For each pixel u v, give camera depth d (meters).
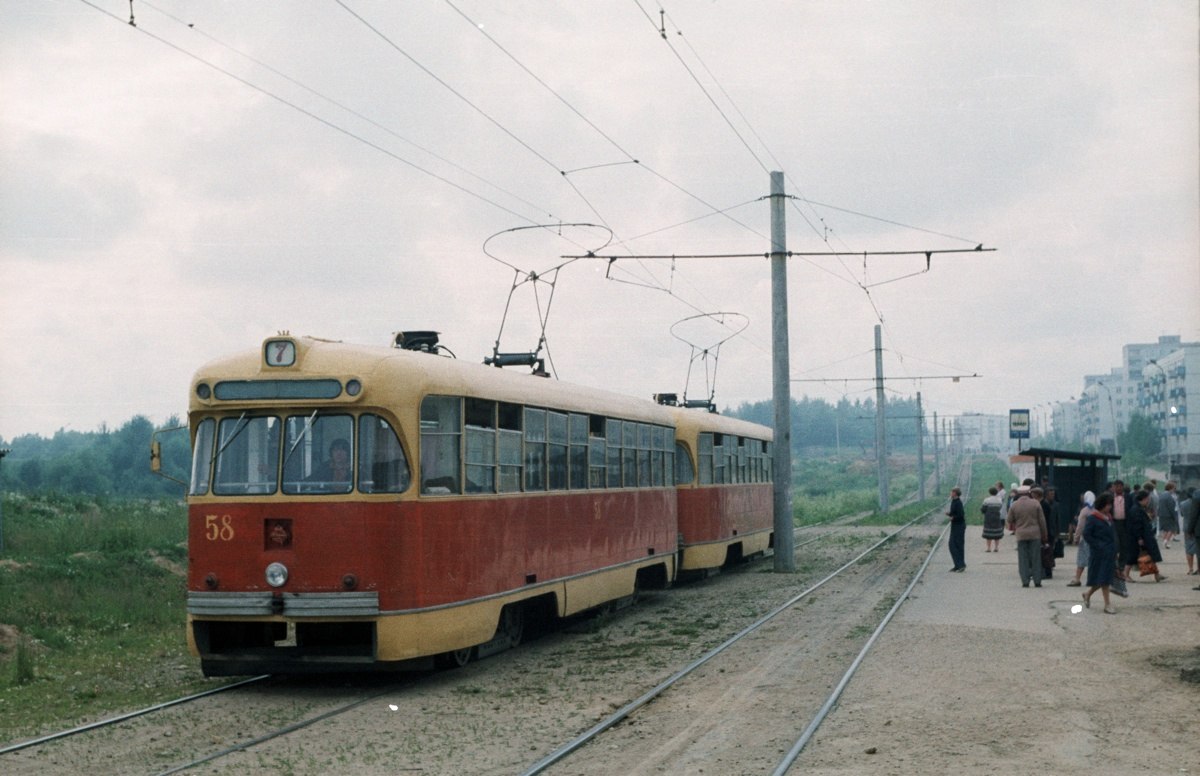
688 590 24.23
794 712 11.05
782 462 28.08
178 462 94.25
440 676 13.66
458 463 13.41
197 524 12.56
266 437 12.56
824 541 39.78
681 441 24.80
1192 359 111.69
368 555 12.20
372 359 12.54
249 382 12.59
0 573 20.31
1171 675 12.50
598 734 10.40
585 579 17.33
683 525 24.64
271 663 12.50
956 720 10.38
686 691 12.46
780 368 28.27
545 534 15.84
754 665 14.07
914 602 20.11
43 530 26.00
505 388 14.77
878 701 11.34
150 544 25.81
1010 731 9.91
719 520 26.20
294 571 12.24
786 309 28.30
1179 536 36.22
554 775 8.94
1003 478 114.00
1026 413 40.34
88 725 10.75
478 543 13.71
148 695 12.73
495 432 14.40
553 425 16.38
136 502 38.94
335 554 12.20
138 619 18.84
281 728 10.70
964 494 88.62
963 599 20.45
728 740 9.97
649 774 8.88
